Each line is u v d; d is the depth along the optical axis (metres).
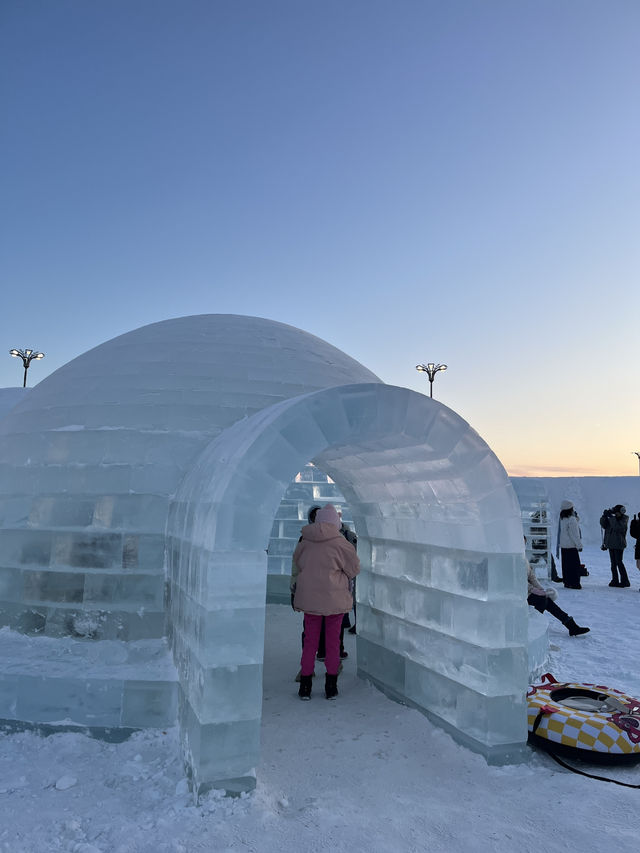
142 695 3.89
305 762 3.52
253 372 5.90
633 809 2.99
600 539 22.47
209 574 3.06
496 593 3.63
